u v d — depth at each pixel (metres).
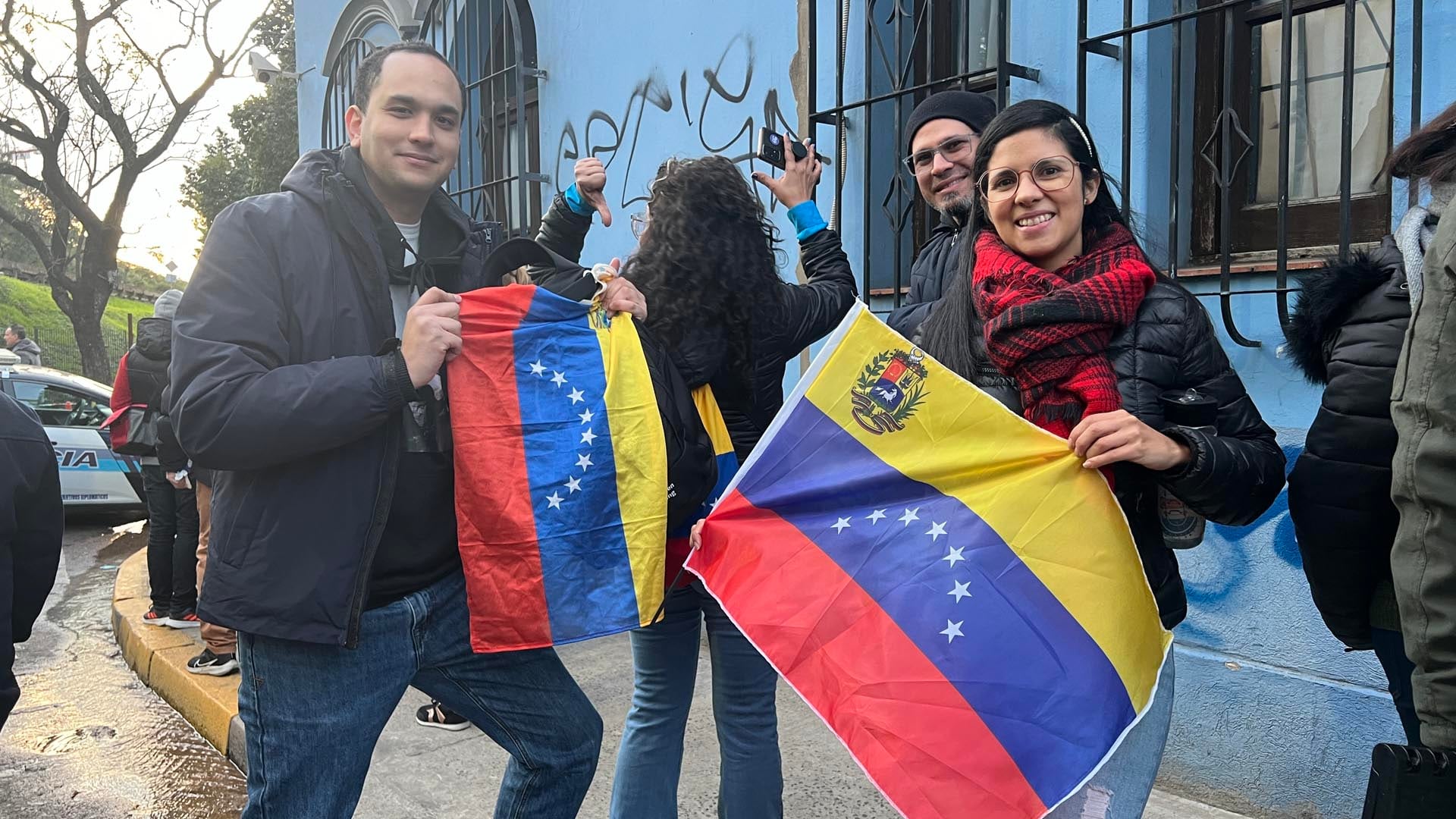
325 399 1.62
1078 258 1.75
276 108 18.47
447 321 1.74
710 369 2.12
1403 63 2.54
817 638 1.73
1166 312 1.65
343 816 1.83
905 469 1.78
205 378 1.61
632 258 2.18
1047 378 1.65
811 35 3.72
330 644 1.72
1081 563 1.62
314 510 1.70
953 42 3.68
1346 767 2.59
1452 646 1.28
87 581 6.89
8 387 8.77
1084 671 1.58
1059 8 3.18
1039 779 1.54
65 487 8.64
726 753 2.21
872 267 3.85
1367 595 1.58
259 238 1.73
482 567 1.85
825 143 3.95
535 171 5.69
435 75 1.87
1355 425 1.49
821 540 1.80
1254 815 2.76
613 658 4.17
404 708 3.73
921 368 1.80
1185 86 3.04
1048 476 1.66
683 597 2.18
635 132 4.84
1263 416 2.76
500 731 2.04
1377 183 2.67
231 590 1.70
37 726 4.03
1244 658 2.78
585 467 1.90
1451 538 1.28
